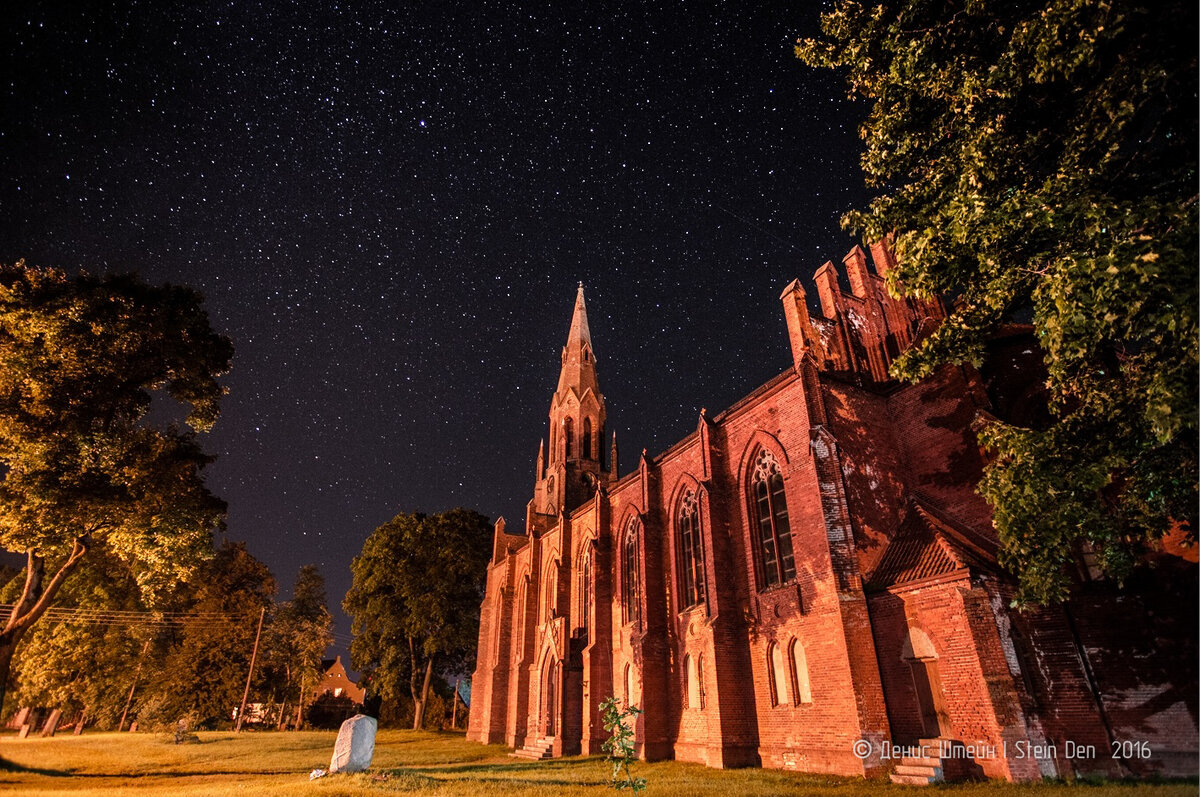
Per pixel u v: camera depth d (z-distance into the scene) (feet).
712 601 79.46
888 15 41.93
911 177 43.96
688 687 86.48
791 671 70.44
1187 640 48.52
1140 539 40.50
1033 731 50.19
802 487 73.41
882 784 53.78
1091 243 30.71
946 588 57.16
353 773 62.90
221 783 66.95
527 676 129.80
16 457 68.85
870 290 91.97
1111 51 32.14
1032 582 36.94
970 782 50.42
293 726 208.74
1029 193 34.27
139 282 76.33
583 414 183.11
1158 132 32.60
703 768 71.77
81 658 148.66
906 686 59.67
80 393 73.00
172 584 86.12
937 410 73.36
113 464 73.36
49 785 66.13
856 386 77.56
